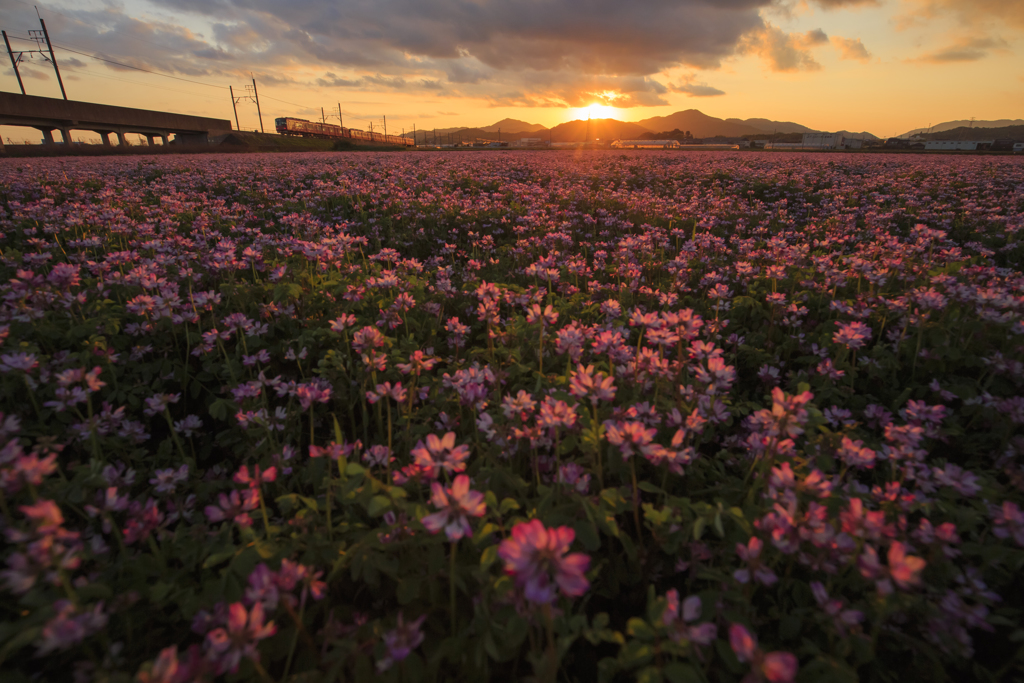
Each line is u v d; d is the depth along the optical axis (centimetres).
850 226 829
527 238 827
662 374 269
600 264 652
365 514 227
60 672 174
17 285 334
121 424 286
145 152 4522
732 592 169
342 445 230
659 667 147
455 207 1034
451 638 159
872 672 173
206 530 203
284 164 2230
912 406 271
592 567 206
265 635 134
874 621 159
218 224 832
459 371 274
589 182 1603
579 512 195
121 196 1138
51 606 142
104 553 197
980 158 3412
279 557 177
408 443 273
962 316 364
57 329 345
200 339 345
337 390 307
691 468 242
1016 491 223
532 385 322
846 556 169
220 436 301
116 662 156
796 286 485
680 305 478
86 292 403
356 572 169
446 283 452
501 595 154
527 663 183
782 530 165
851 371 329
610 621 207
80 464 248
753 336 402
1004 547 189
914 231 615
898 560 144
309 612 176
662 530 189
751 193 1378
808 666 146
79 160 2797
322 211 1005
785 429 209
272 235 729
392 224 922
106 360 316
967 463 275
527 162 2431
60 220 802
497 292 367
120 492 242
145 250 578
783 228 919
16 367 253
